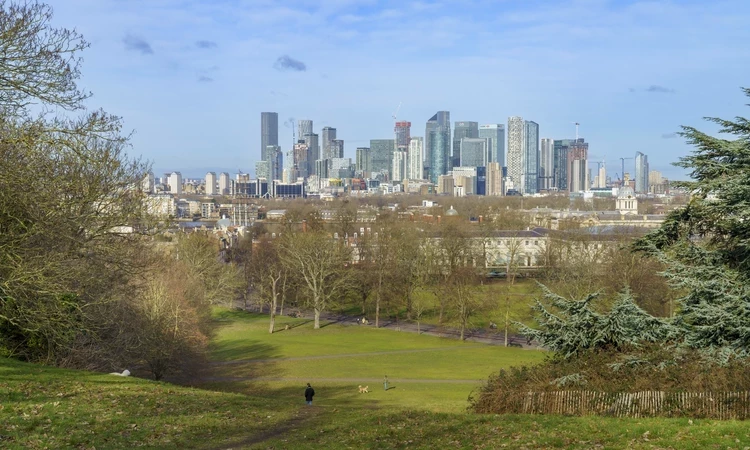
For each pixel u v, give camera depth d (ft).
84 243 123.03
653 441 72.02
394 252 384.47
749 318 94.17
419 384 217.97
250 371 239.91
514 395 102.94
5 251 102.37
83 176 124.67
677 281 104.06
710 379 90.38
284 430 87.71
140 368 211.41
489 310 349.82
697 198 106.73
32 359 131.75
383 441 80.38
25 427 75.36
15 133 106.83
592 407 95.86
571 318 108.27
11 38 101.30
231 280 382.42
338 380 224.94
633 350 101.76
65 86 109.50
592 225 639.76
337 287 366.63
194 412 93.40
